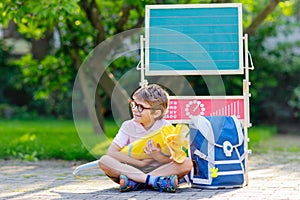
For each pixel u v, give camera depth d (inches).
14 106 837.2
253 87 684.7
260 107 739.4
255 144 496.7
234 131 254.7
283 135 670.5
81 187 260.8
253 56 645.3
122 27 444.1
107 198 228.5
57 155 383.6
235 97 273.6
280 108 730.2
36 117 812.6
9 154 393.7
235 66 283.0
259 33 636.7
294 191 244.5
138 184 247.9
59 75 501.0
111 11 473.7
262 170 324.2
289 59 704.4
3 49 809.5
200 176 253.0
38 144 429.4
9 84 826.2
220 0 418.9
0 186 265.0
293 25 677.9
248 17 481.7
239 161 254.2
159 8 295.4
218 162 250.1
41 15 357.7
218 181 249.6
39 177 296.5
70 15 376.5
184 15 293.3
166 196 232.7
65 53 462.9
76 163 359.9
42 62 498.3
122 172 246.5
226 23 290.0
